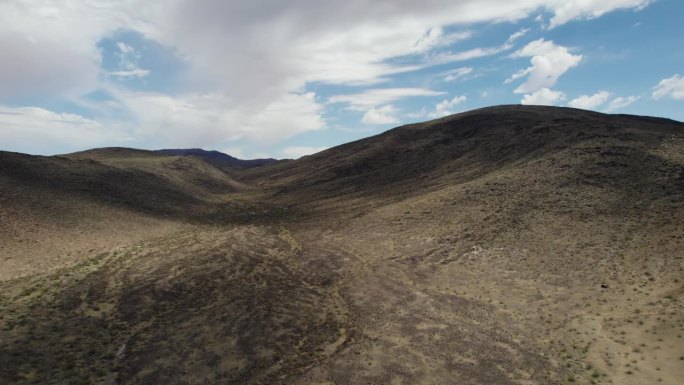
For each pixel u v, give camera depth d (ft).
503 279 129.59
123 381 78.13
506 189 204.44
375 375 81.56
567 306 108.68
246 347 92.53
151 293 121.70
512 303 113.91
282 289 129.70
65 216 188.55
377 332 100.17
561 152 230.48
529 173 216.13
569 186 186.39
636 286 111.65
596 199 169.89
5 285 119.85
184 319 105.81
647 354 83.25
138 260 154.92
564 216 163.63
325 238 194.39
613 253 131.34
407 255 157.38
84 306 109.81
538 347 90.58
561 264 131.85
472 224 176.04
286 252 174.19
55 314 102.27
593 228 149.79
